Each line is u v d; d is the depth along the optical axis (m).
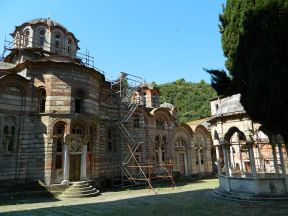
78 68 26.48
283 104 11.23
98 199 21.61
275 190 18.97
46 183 23.08
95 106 28.22
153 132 38.16
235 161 39.22
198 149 45.62
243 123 26.20
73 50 35.41
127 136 33.53
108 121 32.00
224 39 14.82
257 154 36.75
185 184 33.03
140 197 22.28
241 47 12.96
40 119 24.41
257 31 12.08
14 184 22.38
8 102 23.44
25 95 24.50
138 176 33.31
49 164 23.50
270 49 11.47
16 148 23.20
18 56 30.25
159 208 16.94
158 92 45.88
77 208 17.42
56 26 32.69
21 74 26.08
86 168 25.67
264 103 11.54
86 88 26.95
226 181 21.64
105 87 32.50
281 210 14.88
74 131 25.62
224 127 27.97
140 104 36.25
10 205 18.83
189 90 94.62
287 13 11.34
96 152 27.47
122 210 16.50
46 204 19.22
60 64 25.55
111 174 30.92
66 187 23.31
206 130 47.25
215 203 18.22
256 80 11.64
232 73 14.09
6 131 23.12
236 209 15.73
